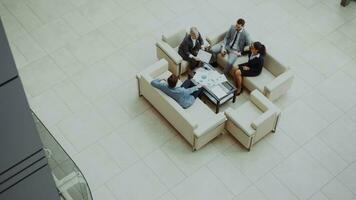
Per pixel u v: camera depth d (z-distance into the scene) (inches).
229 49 426.9
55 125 406.3
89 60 448.1
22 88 177.5
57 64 444.5
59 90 427.5
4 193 205.6
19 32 465.7
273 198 373.4
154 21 479.2
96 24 474.3
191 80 409.7
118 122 409.4
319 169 387.9
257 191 375.9
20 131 189.2
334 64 450.6
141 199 370.9
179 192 374.3
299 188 378.3
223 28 476.4
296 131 406.9
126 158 390.0
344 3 489.7
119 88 430.6
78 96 424.2
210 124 378.6
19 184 207.9
